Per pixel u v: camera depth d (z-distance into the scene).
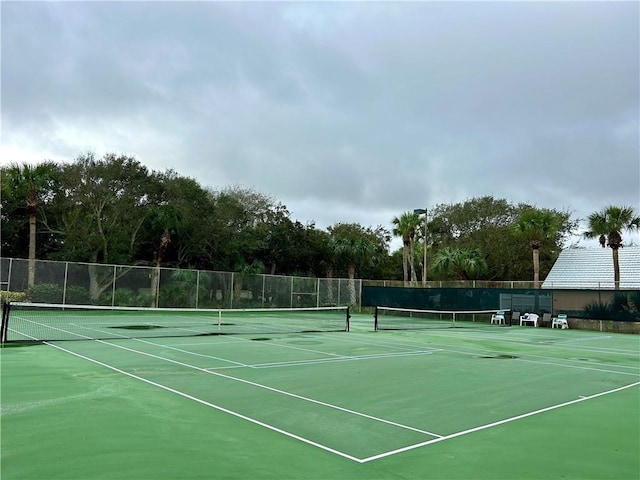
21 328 18.95
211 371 10.68
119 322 23.30
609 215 35.72
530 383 10.41
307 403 8.00
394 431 6.58
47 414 6.87
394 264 63.66
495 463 5.41
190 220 39.81
